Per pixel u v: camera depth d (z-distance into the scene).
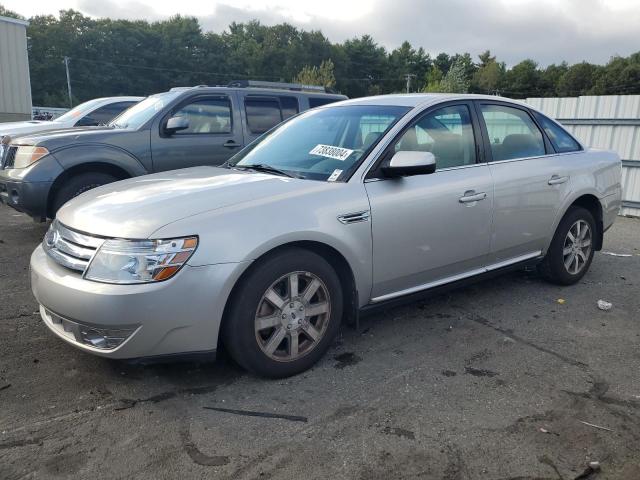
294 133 4.30
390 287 3.68
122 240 2.81
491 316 4.34
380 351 3.68
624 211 10.01
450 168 3.97
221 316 2.93
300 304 3.25
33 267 3.20
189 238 2.84
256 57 97.25
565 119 10.70
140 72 89.56
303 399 3.05
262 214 3.06
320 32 101.81
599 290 5.05
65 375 3.27
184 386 3.17
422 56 107.25
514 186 4.29
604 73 90.62
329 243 3.26
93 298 2.74
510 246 4.39
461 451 2.61
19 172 5.98
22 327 3.94
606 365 3.53
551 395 3.14
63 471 2.44
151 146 6.57
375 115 4.00
